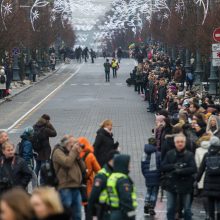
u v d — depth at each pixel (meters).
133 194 22.38
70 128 64.94
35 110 81.31
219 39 55.41
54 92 105.56
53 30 154.75
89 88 113.25
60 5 147.12
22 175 27.73
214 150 27.70
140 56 152.12
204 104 52.56
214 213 28.22
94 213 22.88
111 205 22.23
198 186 30.03
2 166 27.56
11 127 66.38
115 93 104.12
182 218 29.00
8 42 95.62
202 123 39.84
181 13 117.06
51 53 165.00
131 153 50.75
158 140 36.72
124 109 82.69
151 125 67.62
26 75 126.69
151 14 159.62
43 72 145.38
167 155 27.75
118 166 22.25
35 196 14.14
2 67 91.88
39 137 38.25
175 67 110.94
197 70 98.12
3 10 95.56
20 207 13.41
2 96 91.75
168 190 27.72
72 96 99.31
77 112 79.19
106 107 84.88
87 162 28.75
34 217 13.73
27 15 126.62
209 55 83.94
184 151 27.67
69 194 27.11
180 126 32.38
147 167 31.56
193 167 27.44
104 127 33.00
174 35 121.50
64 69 163.75
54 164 27.22
